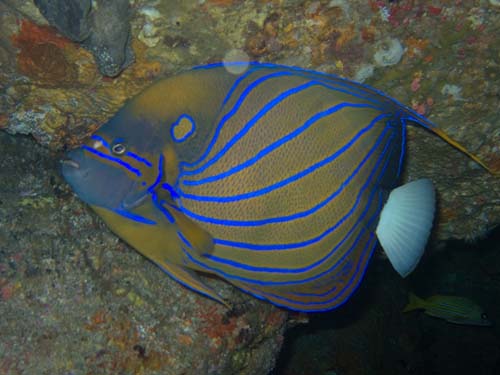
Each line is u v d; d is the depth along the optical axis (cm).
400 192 38
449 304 132
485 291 158
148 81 59
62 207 67
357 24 54
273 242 36
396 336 132
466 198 78
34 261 58
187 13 53
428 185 37
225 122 35
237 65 35
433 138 65
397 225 37
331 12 53
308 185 35
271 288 37
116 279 60
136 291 59
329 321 123
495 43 55
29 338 52
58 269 58
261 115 35
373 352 122
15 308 54
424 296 164
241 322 62
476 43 55
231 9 53
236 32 54
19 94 61
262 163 35
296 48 56
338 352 120
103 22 50
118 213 35
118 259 62
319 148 35
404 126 37
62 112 64
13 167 76
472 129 63
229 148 35
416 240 37
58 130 65
